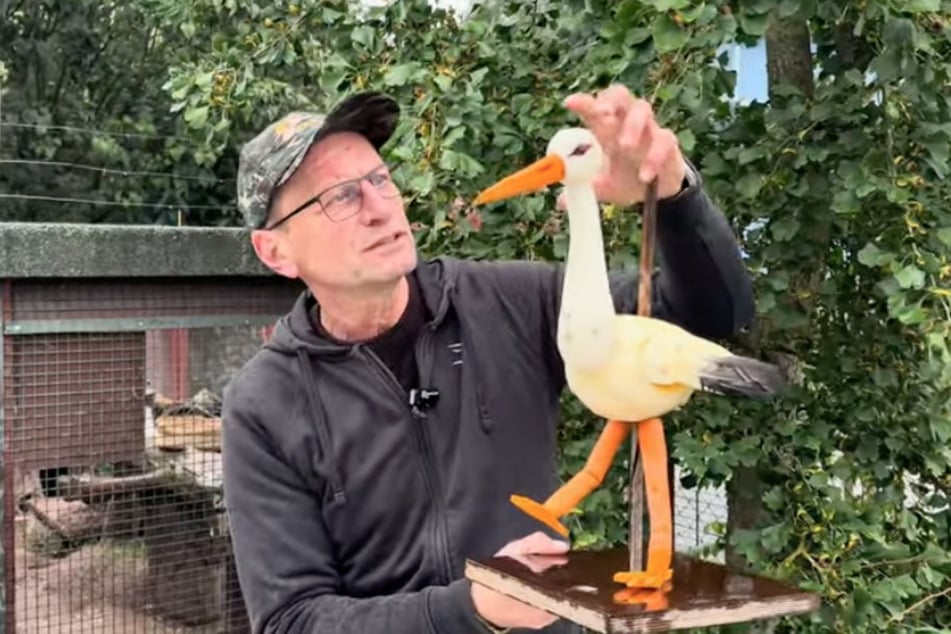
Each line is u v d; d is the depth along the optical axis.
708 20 1.51
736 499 2.07
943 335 1.64
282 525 1.47
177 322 2.62
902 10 1.58
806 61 1.99
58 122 4.71
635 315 1.18
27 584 2.49
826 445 1.93
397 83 1.90
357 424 1.48
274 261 1.51
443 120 1.89
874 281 1.93
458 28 2.07
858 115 1.73
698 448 1.82
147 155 4.71
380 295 1.46
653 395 1.04
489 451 1.48
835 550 1.86
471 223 2.02
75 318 2.48
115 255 2.48
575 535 1.90
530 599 1.09
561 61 2.04
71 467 2.51
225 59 2.29
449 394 1.49
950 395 1.96
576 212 1.04
